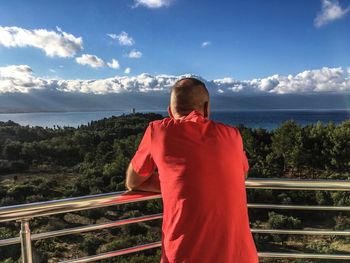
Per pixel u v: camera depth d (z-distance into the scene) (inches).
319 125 933.8
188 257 66.4
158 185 84.0
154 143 73.6
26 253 85.2
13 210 82.6
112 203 89.7
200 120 73.7
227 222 68.4
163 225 71.1
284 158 765.9
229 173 70.5
